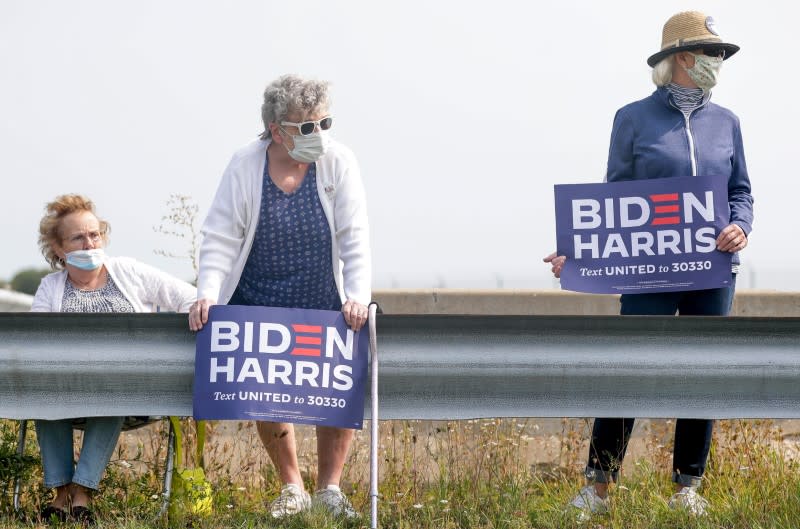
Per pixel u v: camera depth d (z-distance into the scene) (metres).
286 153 11.20
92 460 11.23
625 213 11.70
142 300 12.04
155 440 14.44
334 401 10.67
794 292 17.44
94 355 10.85
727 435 14.06
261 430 11.71
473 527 11.00
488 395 10.88
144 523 10.88
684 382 10.95
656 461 13.92
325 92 10.91
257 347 10.69
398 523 10.88
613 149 12.09
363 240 11.20
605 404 10.92
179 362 10.88
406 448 13.96
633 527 10.95
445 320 10.82
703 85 11.68
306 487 13.51
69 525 10.80
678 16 11.70
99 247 11.88
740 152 12.03
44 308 11.80
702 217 11.58
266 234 11.23
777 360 10.98
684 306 12.09
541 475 13.74
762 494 11.89
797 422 15.96
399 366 10.82
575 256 11.73
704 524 10.94
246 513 11.47
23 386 10.88
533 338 10.89
